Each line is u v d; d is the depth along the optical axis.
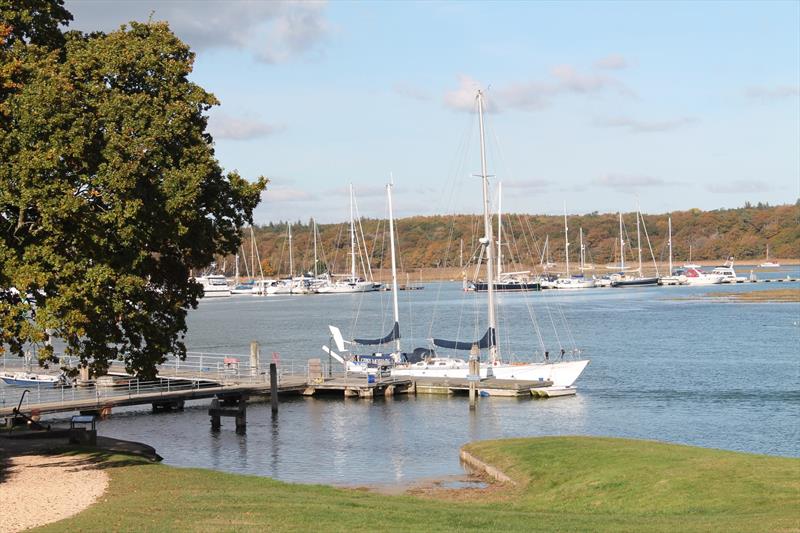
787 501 26.30
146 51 37.72
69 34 38.88
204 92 39.19
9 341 31.92
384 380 65.94
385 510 26.06
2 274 30.98
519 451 37.69
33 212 32.66
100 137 33.62
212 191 38.78
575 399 61.53
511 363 67.94
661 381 69.06
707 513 26.19
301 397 64.81
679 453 33.84
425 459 43.19
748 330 110.19
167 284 39.41
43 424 51.69
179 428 53.31
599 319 135.62
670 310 150.50
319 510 25.45
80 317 31.17
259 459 44.16
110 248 33.47
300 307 197.62
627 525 24.19
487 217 70.88
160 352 37.00
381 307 185.12
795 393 61.62
